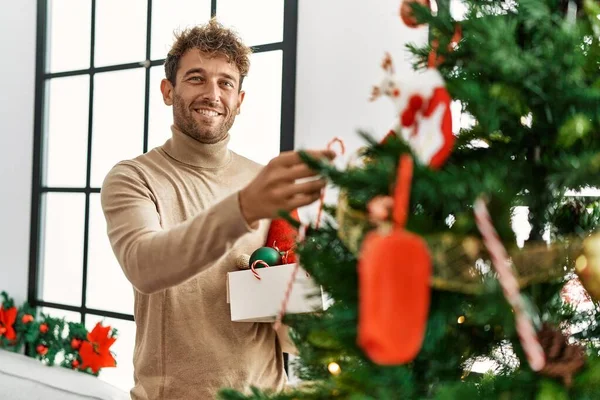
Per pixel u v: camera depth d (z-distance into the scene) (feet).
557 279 1.77
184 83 4.15
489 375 1.82
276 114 5.91
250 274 3.73
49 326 7.32
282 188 2.03
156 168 4.11
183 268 2.79
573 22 1.70
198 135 4.18
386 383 1.61
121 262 3.31
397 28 4.81
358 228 1.63
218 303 3.99
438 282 1.52
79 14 7.63
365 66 5.00
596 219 1.99
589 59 1.68
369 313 1.09
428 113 1.46
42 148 7.89
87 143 7.53
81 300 7.57
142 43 7.01
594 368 1.51
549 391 1.48
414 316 1.11
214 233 2.58
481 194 1.42
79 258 7.63
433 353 1.73
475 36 1.64
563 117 1.61
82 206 7.59
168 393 3.89
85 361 6.82
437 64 1.86
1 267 8.25
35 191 7.91
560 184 1.68
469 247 1.50
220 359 3.93
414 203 1.63
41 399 6.12
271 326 4.19
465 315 1.82
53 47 7.89
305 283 2.17
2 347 7.72
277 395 1.83
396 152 1.49
